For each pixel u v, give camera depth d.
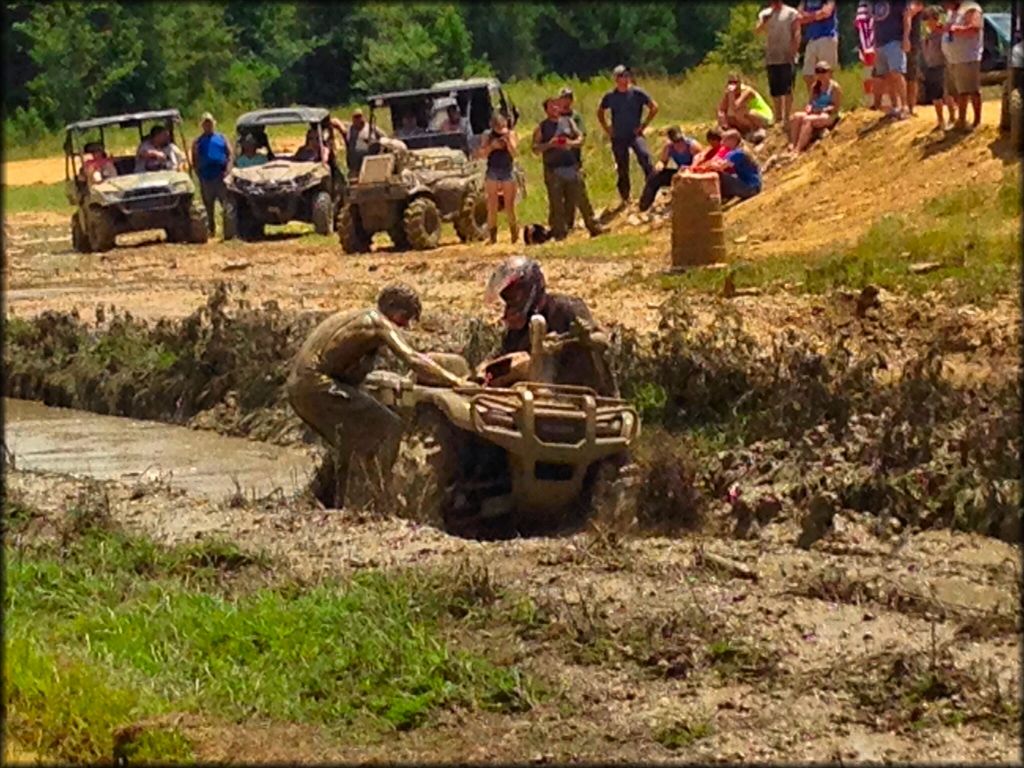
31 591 15.29
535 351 18.14
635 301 27.23
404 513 17.84
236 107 72.75
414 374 18.41
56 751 11.91
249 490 20.52
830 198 33.75
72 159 47.66
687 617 13.96
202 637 13.88
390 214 40.31
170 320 28.33
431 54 67.56
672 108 57.19
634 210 39.81
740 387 20.30
